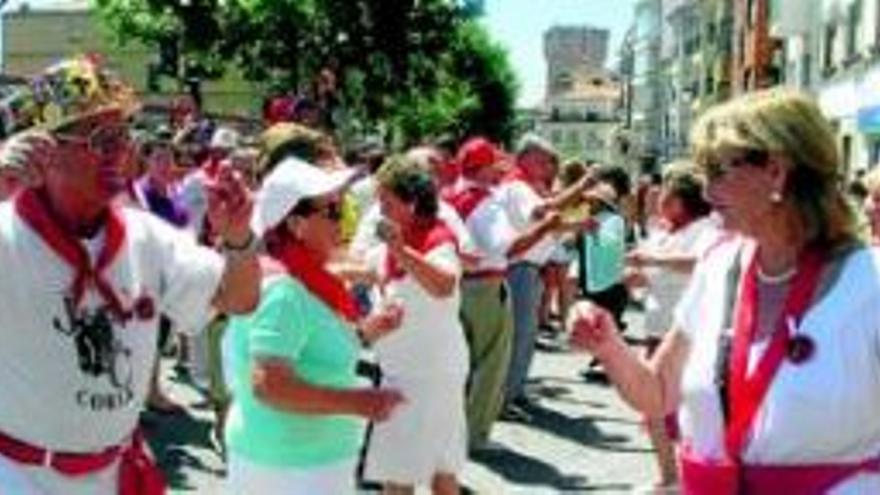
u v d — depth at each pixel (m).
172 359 14.27
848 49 36.31
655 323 9.17
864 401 3.62
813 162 3.65
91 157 4.12
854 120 35.12
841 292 3.62
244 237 4.45
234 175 4.46
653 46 92.94
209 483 9.45
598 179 13.77
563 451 11.12
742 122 3.66
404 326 7.34
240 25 45.53
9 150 4.14
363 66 45.62
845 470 3.64
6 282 4.12
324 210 5.13
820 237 3.68
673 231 9.05
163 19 46.69
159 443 10.53
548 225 9.86
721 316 3.80
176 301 4.41
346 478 5.34
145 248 4.34
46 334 4.15
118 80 4.22
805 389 3.61
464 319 9.95
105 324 4.21
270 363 5.10
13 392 4.17
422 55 46.50
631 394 3.99
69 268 4.16
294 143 5.79
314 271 5.18
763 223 3.68
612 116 135.50
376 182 7.81
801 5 41.09
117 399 4.26
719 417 3.75
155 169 11.44
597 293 13.84
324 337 5.20
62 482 4.22
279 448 5.23
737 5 54.16
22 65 82.44
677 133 76.81
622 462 10.80
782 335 3.64
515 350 12.09
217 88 66.81
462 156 9.88
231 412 5.42
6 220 4.16
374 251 7.56
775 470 3.66
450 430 7.48
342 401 5.14
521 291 11.95
